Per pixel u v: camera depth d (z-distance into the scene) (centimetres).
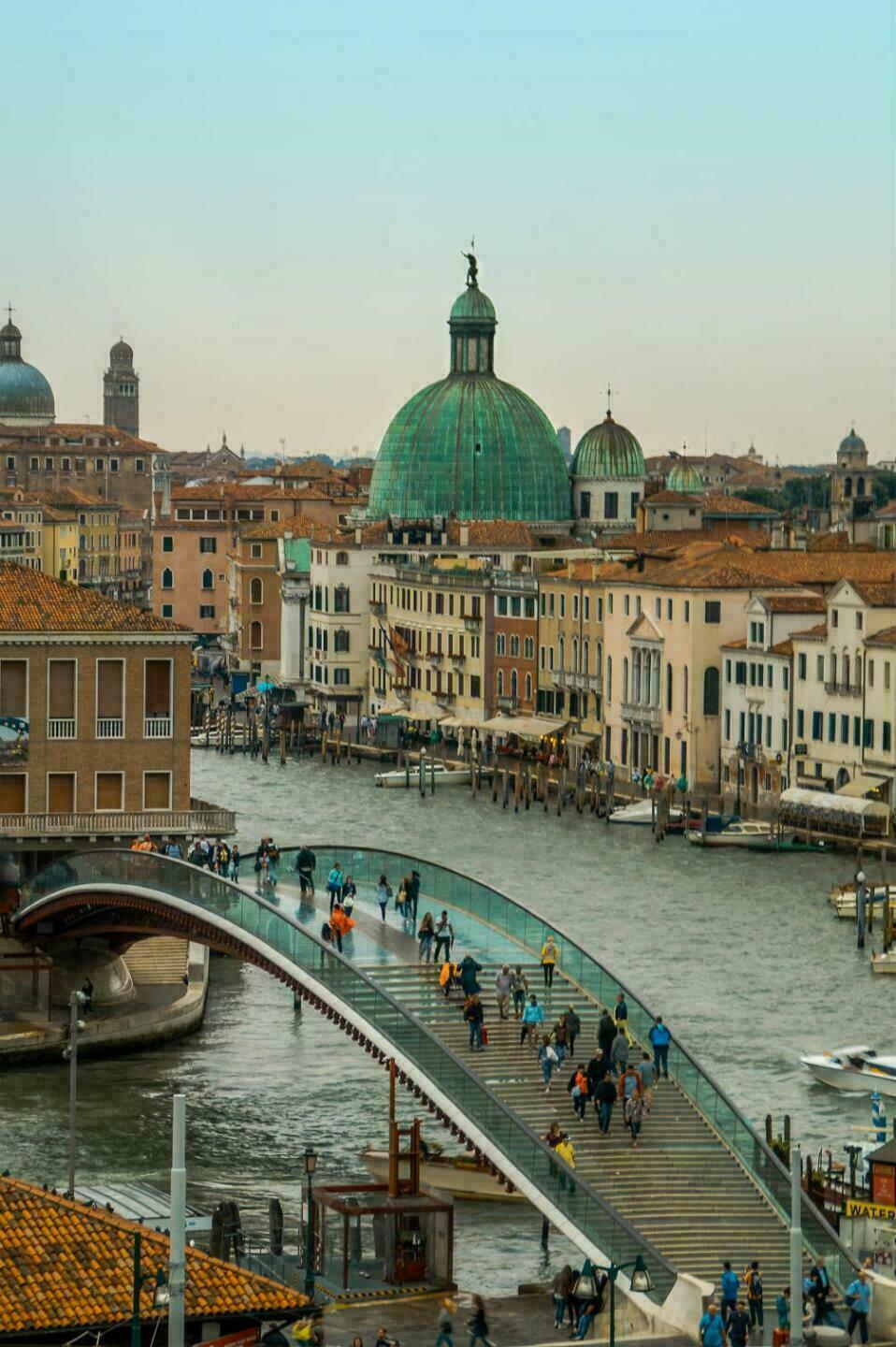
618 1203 9175
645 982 15650
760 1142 9344
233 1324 7438
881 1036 14125
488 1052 10075
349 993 10362
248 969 15788
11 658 14712
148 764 14925
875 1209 9606
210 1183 10869
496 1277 9706
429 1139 11606
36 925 13650
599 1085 9588
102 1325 7212
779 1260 8919
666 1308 8488
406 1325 8962
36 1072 12862
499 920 11012
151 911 12369
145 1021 13400
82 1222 7550
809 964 16325
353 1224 9819
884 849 18662
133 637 14825
